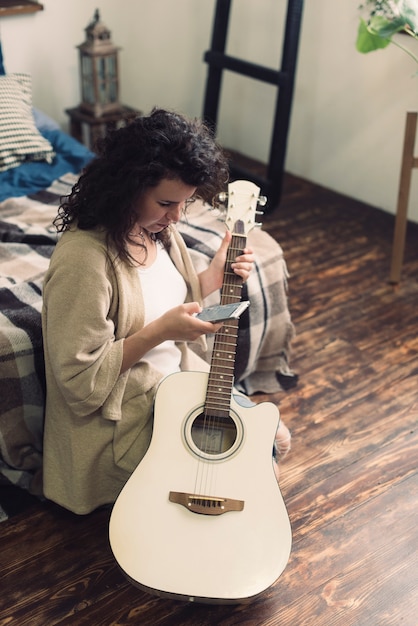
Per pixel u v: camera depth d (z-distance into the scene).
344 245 3.09
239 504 1.50
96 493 1.73
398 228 2.74
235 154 3.86
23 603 1.63
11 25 3.14
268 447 1.58
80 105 3.32
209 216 2.31
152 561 1.44
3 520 1.81
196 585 1.42
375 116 3.20
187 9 3.62
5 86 2.72
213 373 1.62
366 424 2.16
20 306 1.86
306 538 1.80
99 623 1.59
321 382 2.32
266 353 2.30
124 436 1.66
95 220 1.44
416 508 1.90
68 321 1.46
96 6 3.37
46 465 1.75
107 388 1.54
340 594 1.67
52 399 1.67
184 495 1.50
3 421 1.78
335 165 3.46
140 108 3.81
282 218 3.28
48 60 3.33
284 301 2.25
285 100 3.08
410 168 2.64
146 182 1.35
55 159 2.72
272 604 1.65
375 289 2.80
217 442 1.62
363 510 1.88
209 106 3.43
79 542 1.77
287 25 2.96
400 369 2.39
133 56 3.63
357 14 3.06
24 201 2.42
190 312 1.51
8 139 2.60
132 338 1.53
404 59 2.98
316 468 2.00
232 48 3.66
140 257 1.59
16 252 2.13
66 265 1.45
